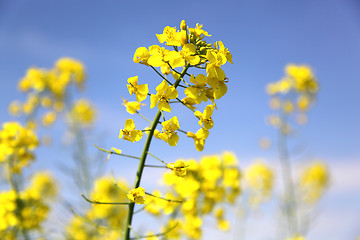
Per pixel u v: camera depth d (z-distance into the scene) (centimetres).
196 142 29
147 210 41
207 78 28
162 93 28
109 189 54
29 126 70
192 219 43
